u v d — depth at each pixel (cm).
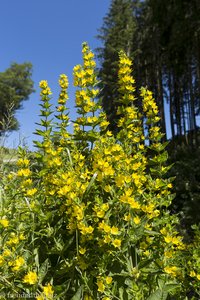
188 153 1135
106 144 250
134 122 278
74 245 213
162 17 1453
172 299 241
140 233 195
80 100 266
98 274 192
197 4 1311
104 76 2167
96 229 199
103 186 213
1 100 3291
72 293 199
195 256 268
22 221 223
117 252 188
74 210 199
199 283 253
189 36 1473
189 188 738
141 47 2478
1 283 182
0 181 278
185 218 610
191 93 1923
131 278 190
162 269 199
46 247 211
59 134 272
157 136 270
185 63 1766
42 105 277
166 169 262
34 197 230
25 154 262
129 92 277
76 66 279
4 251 192
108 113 1533
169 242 220
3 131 338
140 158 261
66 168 245
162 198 258
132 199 196
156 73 2280
